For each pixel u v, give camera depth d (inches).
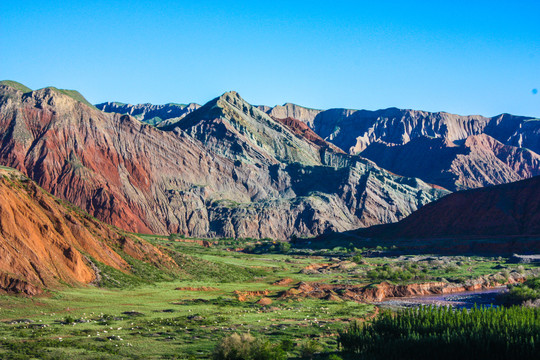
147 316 2714.1
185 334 2319.1
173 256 4586.6
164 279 3924.7
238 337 1935.3
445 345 1941.4
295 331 2527.1
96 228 3988.7
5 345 1923.0
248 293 3870.6
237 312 3026.6
